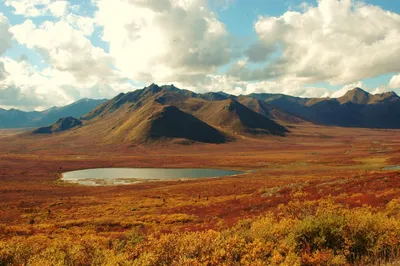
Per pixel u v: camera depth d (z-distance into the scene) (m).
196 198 60.69
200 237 12.84
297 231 11.54
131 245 16.08
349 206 24.92
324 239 10.66
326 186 43.94
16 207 58.12
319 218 11.87
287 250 10.61
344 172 88.62
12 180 105.25
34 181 104.38
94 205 58.22
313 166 118.56
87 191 82.00
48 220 45.28
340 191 38.25
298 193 41.19
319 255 9.52
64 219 45.56
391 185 35.19
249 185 73.38
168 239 12.98
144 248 13.58
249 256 10.34
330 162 126.44
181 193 70.25
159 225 35.34
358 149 196.62
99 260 13.58
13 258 14.08
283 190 48.47
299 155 173.75
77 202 62.06
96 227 36.59
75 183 100.62
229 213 37.06
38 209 55.47
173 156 195.50
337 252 9.89
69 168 141.00
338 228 11.05
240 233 14.07
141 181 103.56
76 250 14.67
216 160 163.50
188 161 162.88
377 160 119.06
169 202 57.91
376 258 9.52
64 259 13.91
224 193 65.06
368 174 50.91
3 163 148.38
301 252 10.45
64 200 65.19
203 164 149.38
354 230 10.84
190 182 92.81
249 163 145.38
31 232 32.59
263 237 12.72
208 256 10.91
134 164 155.12
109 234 29.61
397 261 8.82
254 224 16.14
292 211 24.56
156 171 131.12
